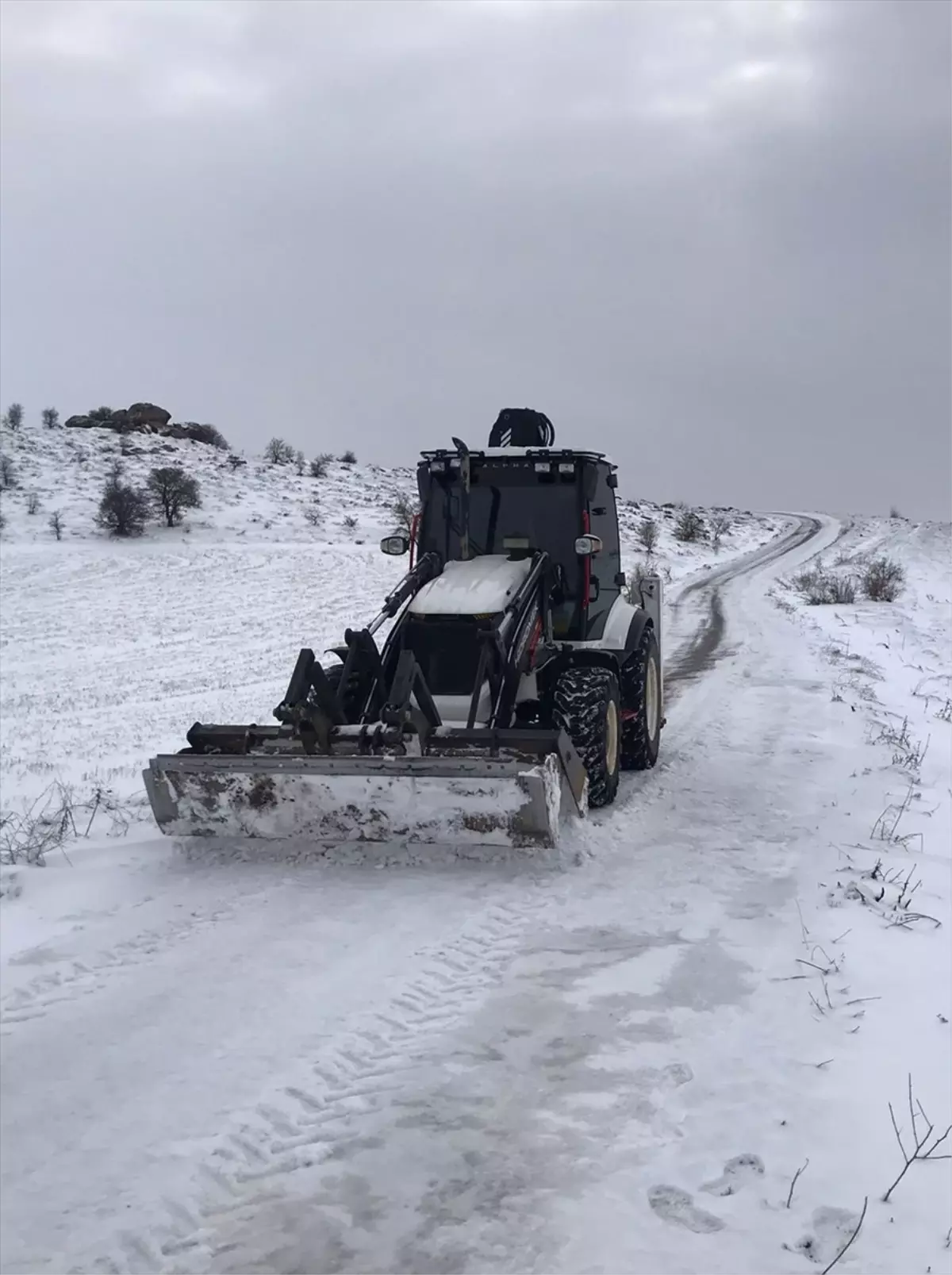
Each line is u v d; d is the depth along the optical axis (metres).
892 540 48.88
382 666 6.88
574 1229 3.01
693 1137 3.46
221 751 6.68
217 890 5.88
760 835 6.75
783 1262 2.89
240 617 25.91
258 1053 4.05
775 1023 4.23
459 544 8.06
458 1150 3.39
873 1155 3.37
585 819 6.73
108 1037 4.23
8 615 26.20
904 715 11.69
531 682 7.38
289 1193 3.20
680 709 11.70
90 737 12.86
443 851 6.26
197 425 70.31
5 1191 3.27
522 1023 4.25
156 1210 3.14
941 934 5.21
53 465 53.50
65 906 5.76
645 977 4.65
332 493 55.91
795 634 18.94
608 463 8.37
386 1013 4.35
